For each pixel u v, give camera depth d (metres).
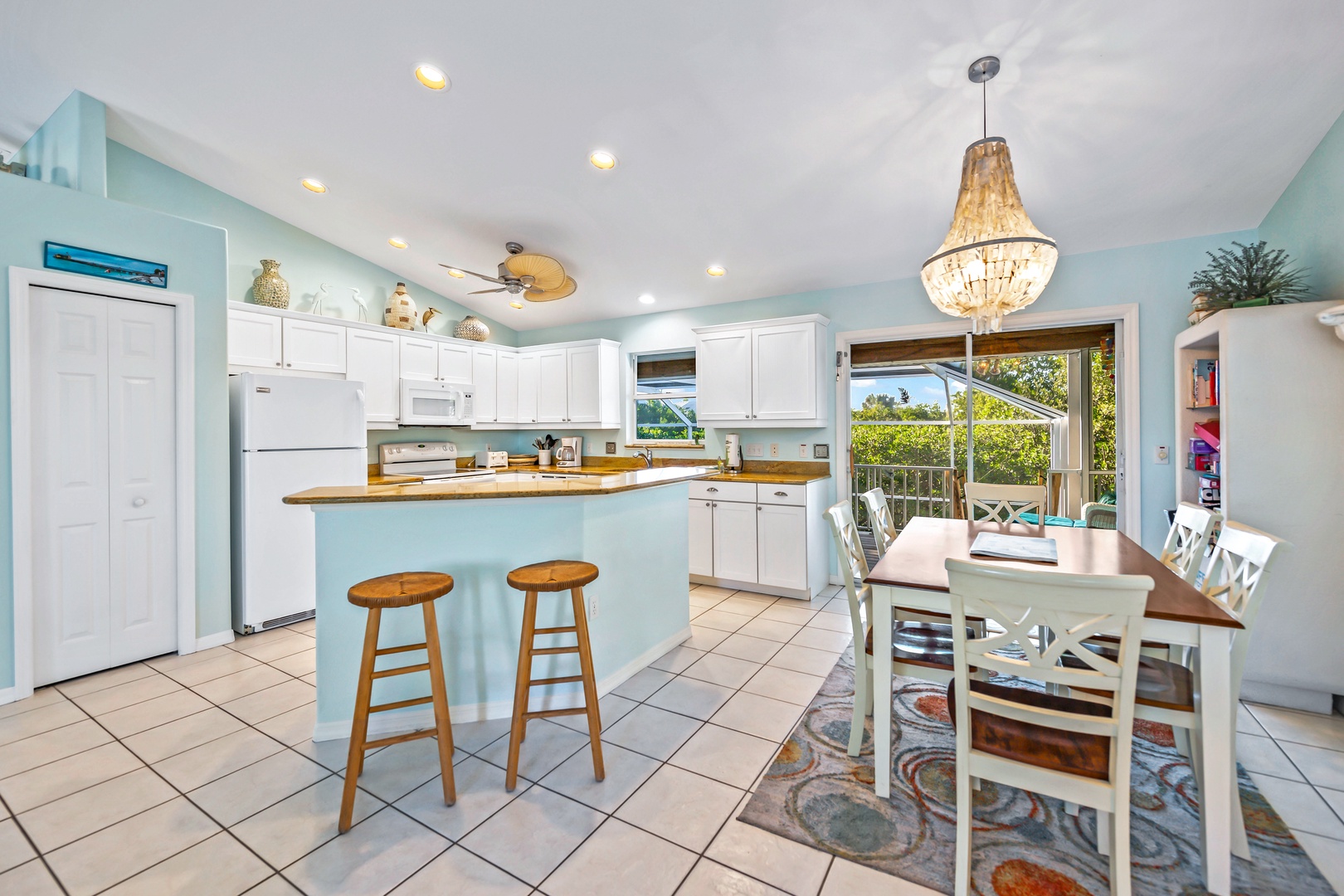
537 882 1.46
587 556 2.45
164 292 2.93
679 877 1.48
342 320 4.13
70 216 2.64
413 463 4.83
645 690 2.56
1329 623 2.27
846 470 4.29
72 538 2.68
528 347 5.52
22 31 2.48
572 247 4.05
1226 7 1.90
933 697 2.50
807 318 4.05
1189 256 3.15
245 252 3.89
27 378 2.52
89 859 1.53
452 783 1.77
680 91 2.52
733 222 3.56
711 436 4.90
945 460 4.34
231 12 2.35
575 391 5.24
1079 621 1.74
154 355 2.92
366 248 4.45
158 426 2.94
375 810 1.74
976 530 2.69
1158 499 3.22
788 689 2.57
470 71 2.53
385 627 2.20
